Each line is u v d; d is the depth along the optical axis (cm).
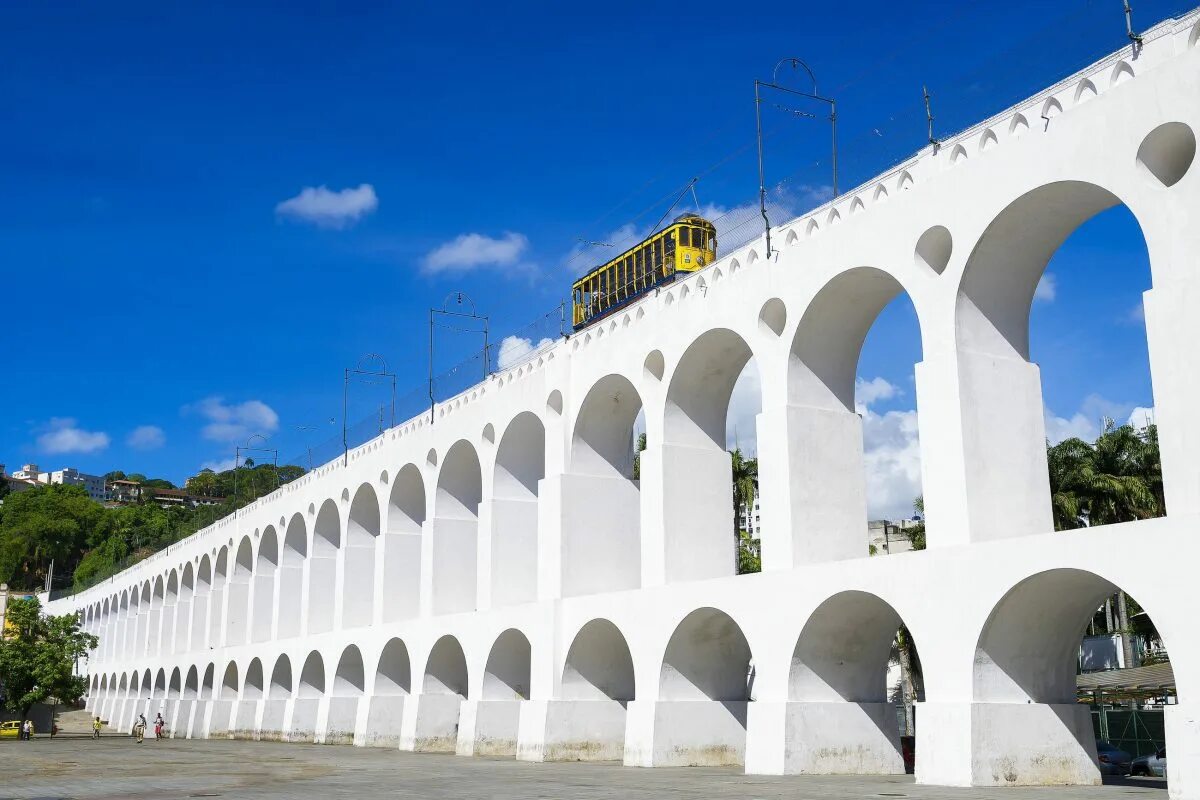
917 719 1847
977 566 1791
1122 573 1577
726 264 2466
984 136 1906
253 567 5200
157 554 7106
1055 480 4056
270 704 4744
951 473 1900
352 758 3158
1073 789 1711
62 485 13912
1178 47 1634
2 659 6544
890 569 1944
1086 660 4828
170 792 2027
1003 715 1781
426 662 3531
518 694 3219
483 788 1920
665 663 2486
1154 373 1600
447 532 3656
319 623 4503
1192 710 1471
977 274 1934
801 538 2223
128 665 7481
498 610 3127
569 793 1762
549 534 2967
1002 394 1941
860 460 2316
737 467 4931
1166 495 1574
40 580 12488
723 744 2505
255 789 2048
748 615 2250
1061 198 1820
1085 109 1739
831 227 2202
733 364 2633
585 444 2991
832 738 2136
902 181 2061
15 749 4350
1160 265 1616
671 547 2553
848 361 2344
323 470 4528
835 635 2153
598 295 3753
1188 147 1683
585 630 2794
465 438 3503
